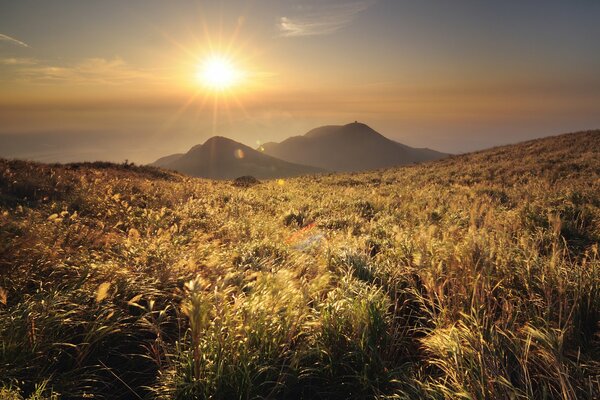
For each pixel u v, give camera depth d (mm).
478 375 2611
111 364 3148
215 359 2729
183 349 3232
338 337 3201
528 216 8953
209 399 2535
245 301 3303
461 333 3080
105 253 5246
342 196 20766
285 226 11773
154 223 8094
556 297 3824
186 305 2758
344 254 5816
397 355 3379
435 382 2807
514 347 3008
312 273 5070
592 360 2869
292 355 2924
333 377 2951
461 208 13016
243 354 2729
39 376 2703
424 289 4645
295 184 33844
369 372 2945
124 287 3947
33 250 4535
